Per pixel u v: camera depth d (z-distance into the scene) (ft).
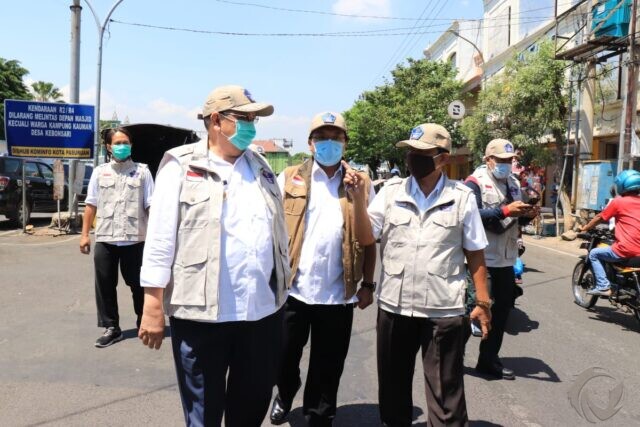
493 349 14.39
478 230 9.68
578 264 22.70
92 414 11.59
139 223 16.49
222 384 8.23
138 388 13.05
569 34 55.42
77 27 43.65
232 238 8.02
